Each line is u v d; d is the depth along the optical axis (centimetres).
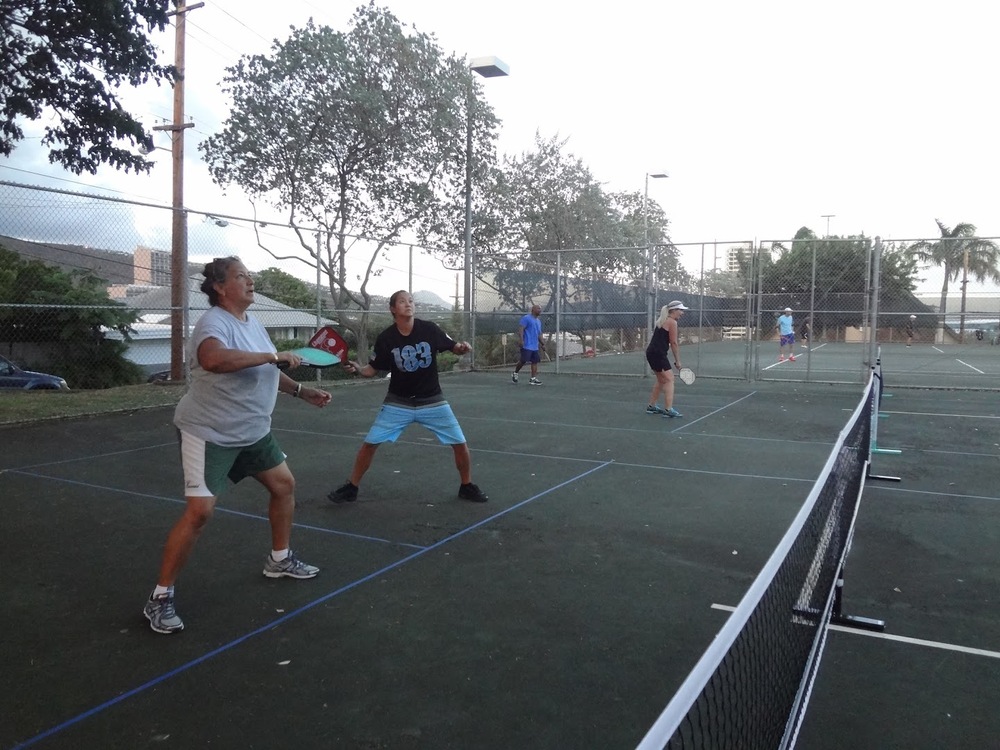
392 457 818
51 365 1591
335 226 2045
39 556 492
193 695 321
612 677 338
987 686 333
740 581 456
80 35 1156
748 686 192
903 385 1580
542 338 2067
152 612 381
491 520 581
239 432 393
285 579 455
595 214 2802
